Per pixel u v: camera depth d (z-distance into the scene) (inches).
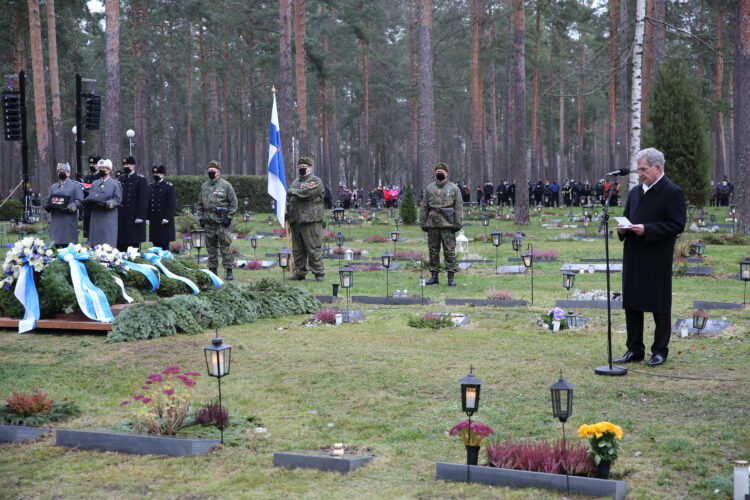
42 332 413.7
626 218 325.1
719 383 293.3
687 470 207.8
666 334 325.4
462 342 386.6
